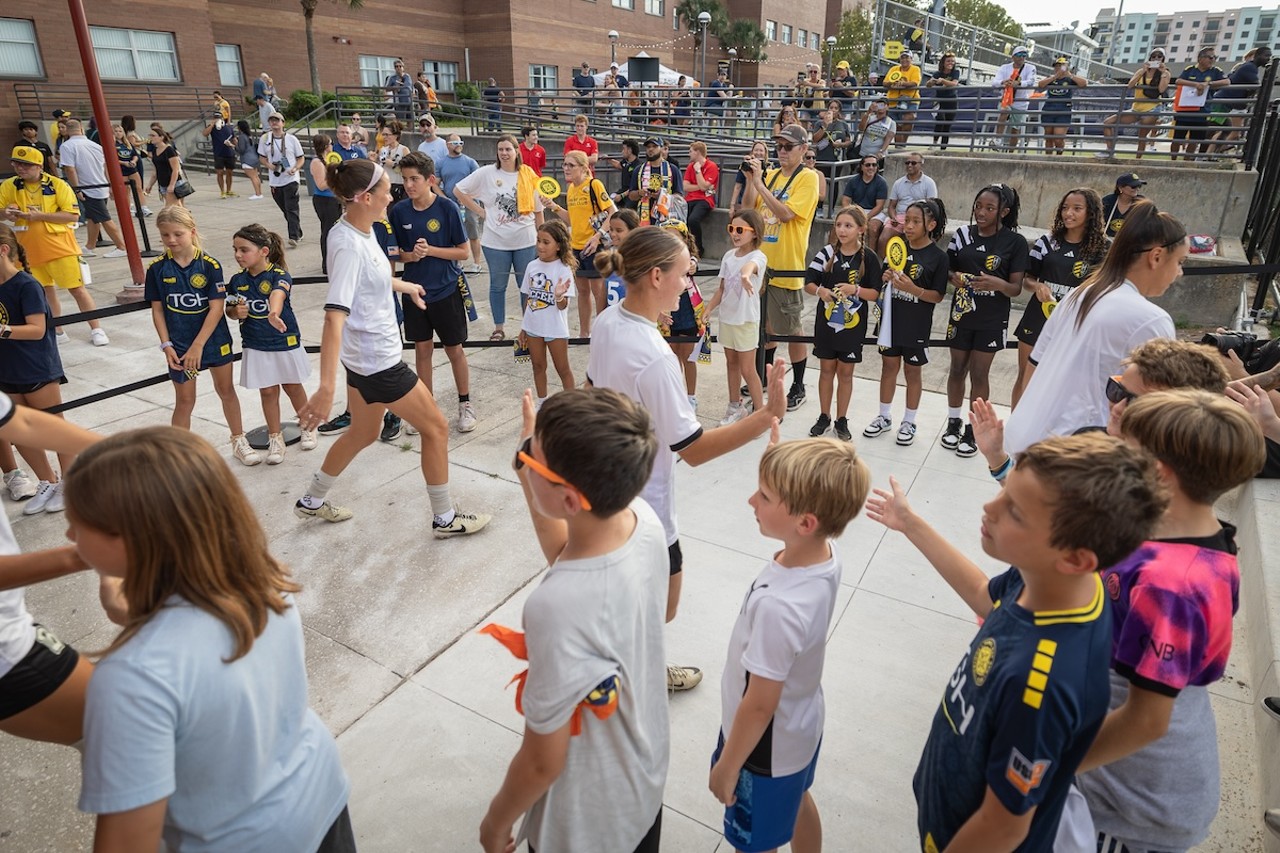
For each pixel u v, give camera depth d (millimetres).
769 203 5656
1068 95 12109
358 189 3438
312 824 1493
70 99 20812
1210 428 1514
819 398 5531
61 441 1923
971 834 1398
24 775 2676
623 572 1533
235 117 24812
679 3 41594
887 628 3432
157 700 1191
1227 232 9289
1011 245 4801
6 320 4207
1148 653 1506
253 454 4949
